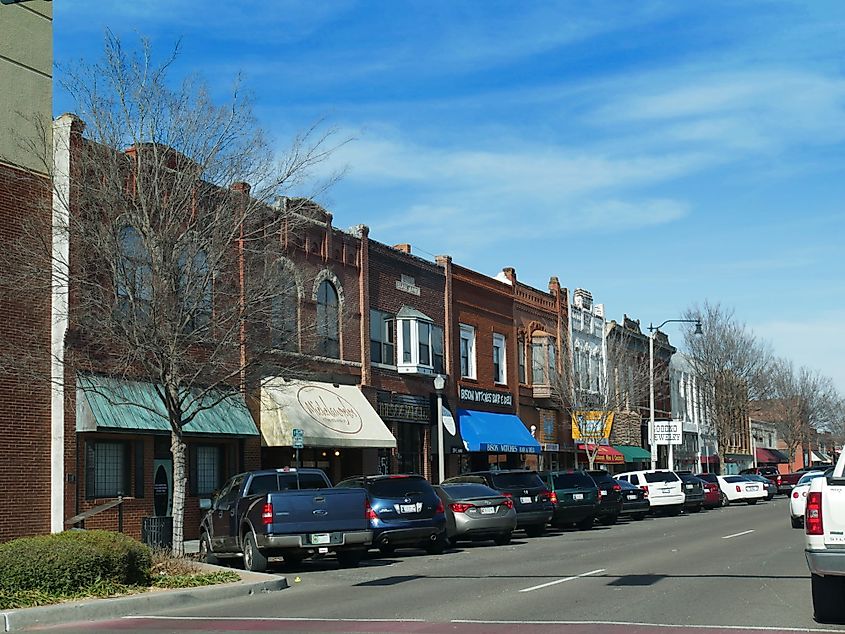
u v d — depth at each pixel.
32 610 13.62
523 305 48.28
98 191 21.56
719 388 71.81
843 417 124.25
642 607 13.18
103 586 15.46
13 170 23.77
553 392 49.47
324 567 20.98
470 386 42.59
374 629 12.08
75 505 24.27
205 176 22.56
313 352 29.42
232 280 23.19
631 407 59.19
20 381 23.70
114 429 24.39
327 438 30.88
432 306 40.44
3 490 23.09
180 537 20.67
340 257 34.62
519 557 21.92
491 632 11.50
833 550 11.17
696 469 72.38
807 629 11.20
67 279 21.86
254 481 21.02
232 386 24.38
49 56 25.36
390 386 37.00
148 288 21.91
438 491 25.70
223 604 15.40
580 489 31.84
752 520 34.09
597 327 56.50
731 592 14.51
